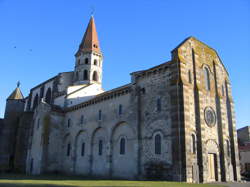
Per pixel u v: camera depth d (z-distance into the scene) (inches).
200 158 1059.9
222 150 1213.7
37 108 1931.6
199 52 1267.2
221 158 1206.3
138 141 1178.0
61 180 1046.4
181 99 1047.0
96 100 1549.0
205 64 1284.4
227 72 1451.8
